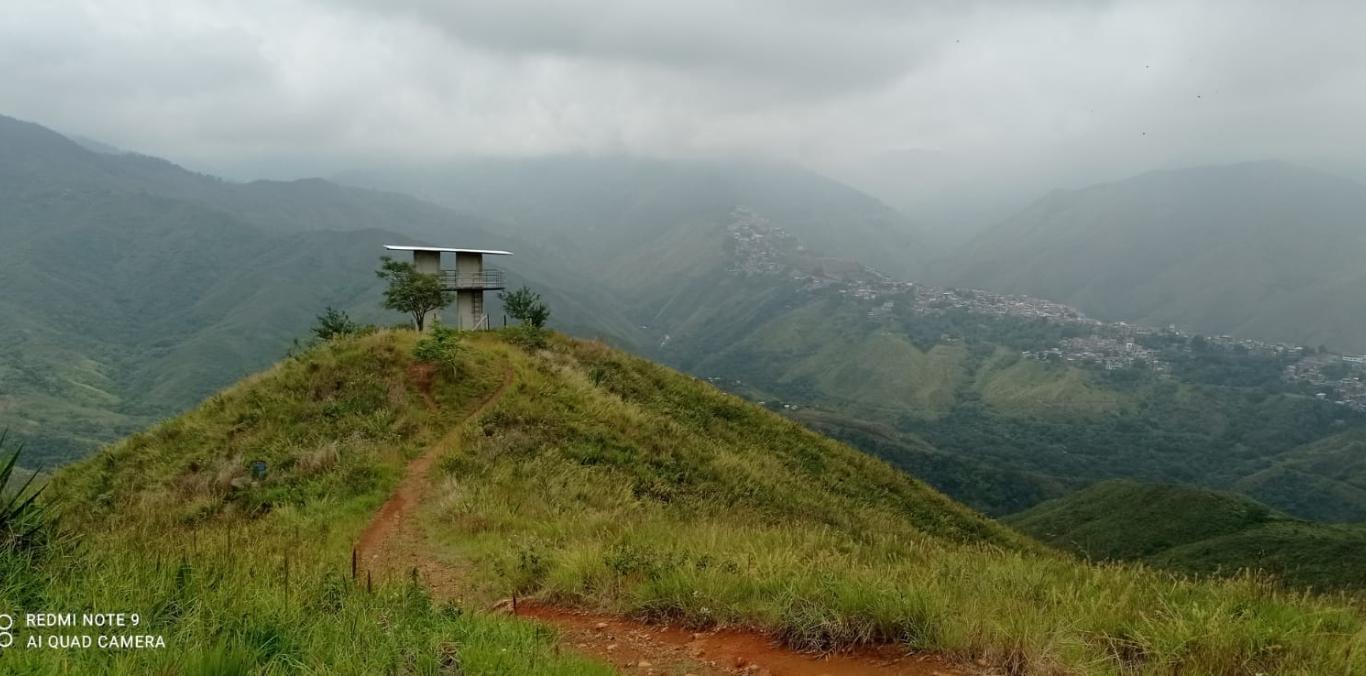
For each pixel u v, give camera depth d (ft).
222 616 17.78
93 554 23.32
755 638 22.95
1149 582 28.32
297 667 15.62
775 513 67.97
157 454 64.49
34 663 13.51
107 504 55.31
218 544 35.29
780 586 25.09
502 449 66.90
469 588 34.30
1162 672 17.38
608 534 40.04
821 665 20.36
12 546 20.53
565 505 53.57
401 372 83.87
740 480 76.02
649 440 79.30
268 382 77.97
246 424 68.54
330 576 26.48
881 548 42.96
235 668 14.39
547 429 74.90
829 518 72.79
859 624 21.59
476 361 93.91
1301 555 157.28
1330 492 598.75
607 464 69.46
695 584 26.40
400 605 23.15
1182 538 236.02
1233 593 24.41
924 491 113.91
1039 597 25.48
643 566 30.30
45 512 23.79
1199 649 18.38
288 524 46.62
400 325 140.87
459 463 61.72
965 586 25.84
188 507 52.13
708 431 101.55
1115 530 255.50
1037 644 18.79
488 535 43.14
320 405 72.90
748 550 32.14
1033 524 298.15
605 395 95.86
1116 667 17.88
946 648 19.86
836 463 108.58
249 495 54.08
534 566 33.42
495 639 20.29
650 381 118.83
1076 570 30.78
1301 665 17.42
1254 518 238.07
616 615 27.12
